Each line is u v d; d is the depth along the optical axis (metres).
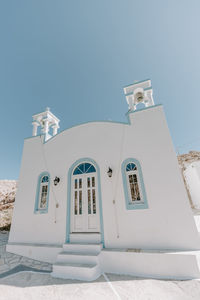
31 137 7.74
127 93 7.09
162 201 4.67
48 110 8.50
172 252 3.83
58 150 6.83
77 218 5.49
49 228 5.59
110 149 5.95
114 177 5.45
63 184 6.11
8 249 5.63
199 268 3.47
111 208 5.06
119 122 6.26
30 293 2.97
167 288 3.04
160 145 5.36
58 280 3.58
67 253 4.43
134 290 3.02
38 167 6.90
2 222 12.70
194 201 14.86
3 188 21.45
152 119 5.84
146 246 4.36
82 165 6.26
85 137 6.55
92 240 4.88
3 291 3.05
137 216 4.72
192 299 2.60
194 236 4.10
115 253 4.15
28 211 6.20
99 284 3.33
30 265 4.57
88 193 5.79
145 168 5.22
